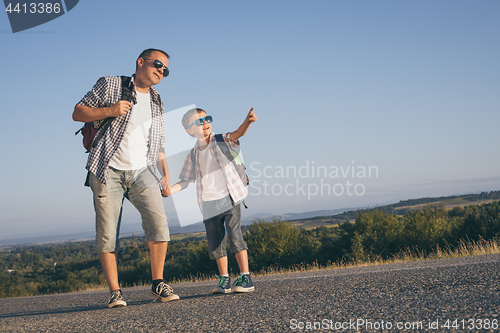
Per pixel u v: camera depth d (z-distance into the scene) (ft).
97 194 9.11
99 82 9.43
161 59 9.93
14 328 6.93
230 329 5.12
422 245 63.16
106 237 9.21
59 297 23.53
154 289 9.79
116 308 9.07
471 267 10.85
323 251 69.62
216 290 11.28
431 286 7.76
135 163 9.43
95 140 9.18
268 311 6.33
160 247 9.84
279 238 65.77
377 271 13.93
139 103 9.86
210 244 11.39
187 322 5.95
